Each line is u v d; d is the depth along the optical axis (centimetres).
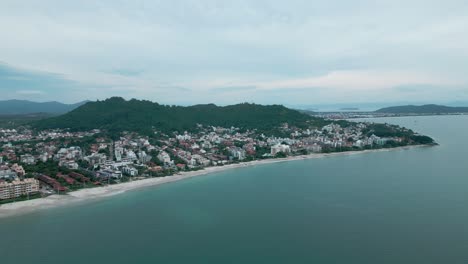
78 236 12862
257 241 12175
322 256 10862
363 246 11500
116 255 11194
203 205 16762
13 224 14300
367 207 15688
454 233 12400
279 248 11544
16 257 11094
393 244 11594
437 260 10438
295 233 12812
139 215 15362
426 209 15138
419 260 10456
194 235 12862
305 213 15088
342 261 10506
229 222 14212
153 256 11112
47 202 17525
